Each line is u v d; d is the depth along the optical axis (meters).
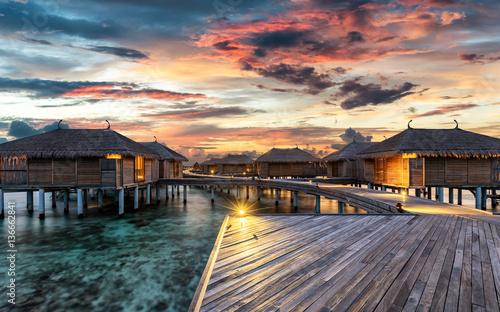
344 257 5.35
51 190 20.03
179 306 7.97
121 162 19.72
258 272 4.69
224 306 3.61
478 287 4.10
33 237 14.98
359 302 3.68
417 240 6.39
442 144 19.28
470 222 8.14
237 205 26.33
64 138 19.92
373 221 8.40
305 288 4.09
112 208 24.11
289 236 6.85
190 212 22.66
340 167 33.72
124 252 12.55
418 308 3.53
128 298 8.40
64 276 9.94
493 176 19.27
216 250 5.83
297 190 22.12
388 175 21.73
